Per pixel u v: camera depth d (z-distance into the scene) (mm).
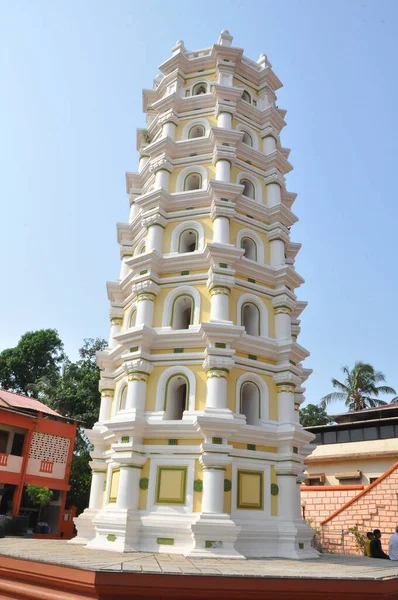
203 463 17266
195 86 26672
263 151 25531
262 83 27547
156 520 17016
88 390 45969
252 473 18359
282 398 19969
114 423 18484
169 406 19203
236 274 21469
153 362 19891
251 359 20094
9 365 54094
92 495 20875
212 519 16375
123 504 17391
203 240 21859
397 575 12836
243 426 18281
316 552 18703
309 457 36750
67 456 37875
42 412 37094
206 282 20812
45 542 19047
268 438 19016
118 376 22422
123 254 25703
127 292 24078
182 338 19750
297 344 20812
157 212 22562
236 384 19344
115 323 24344
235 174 23719
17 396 39969
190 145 24094
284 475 18688
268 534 17594
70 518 37219
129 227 25750
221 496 16953
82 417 44906
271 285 22281
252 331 21359
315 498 30047
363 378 56188
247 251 23094
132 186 27109
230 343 19281
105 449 21859
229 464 17641
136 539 16797
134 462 17891
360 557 18953
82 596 10609
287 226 24891
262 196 24234
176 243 22312
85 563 11695
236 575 11172
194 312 20469
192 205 22797
